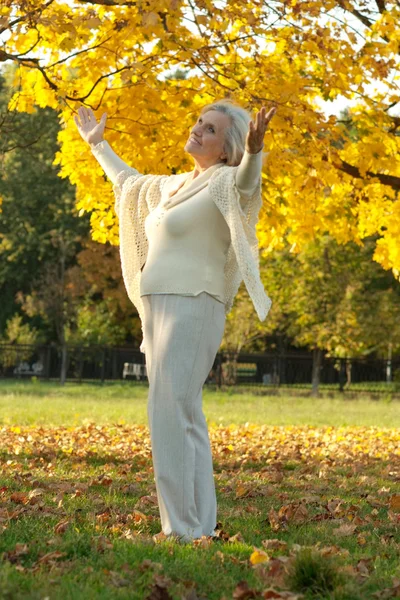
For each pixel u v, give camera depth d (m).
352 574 3.49
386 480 7.39
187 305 4.15
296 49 8.77
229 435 12.27
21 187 36.97
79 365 32.22
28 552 3.71
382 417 18.39
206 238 4.22
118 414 16.36
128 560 3.59
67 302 33.41
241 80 8.93
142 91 8.76
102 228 10.62
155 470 4.14
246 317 29.59
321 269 27.67
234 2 8.20
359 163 9.35
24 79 9.29
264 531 4.70
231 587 3.34
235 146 4.28
